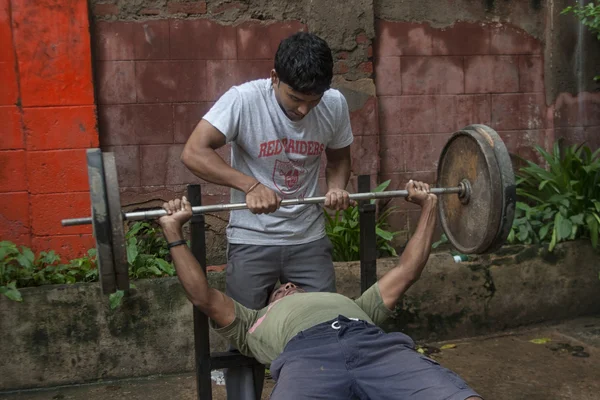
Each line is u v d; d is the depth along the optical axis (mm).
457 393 2076
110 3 4230
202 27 4363
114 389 3691
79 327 3721
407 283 2699
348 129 2904
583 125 4984
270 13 4449
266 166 2725
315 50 2414
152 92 4332
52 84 4078
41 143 4098
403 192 2748
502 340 4234
